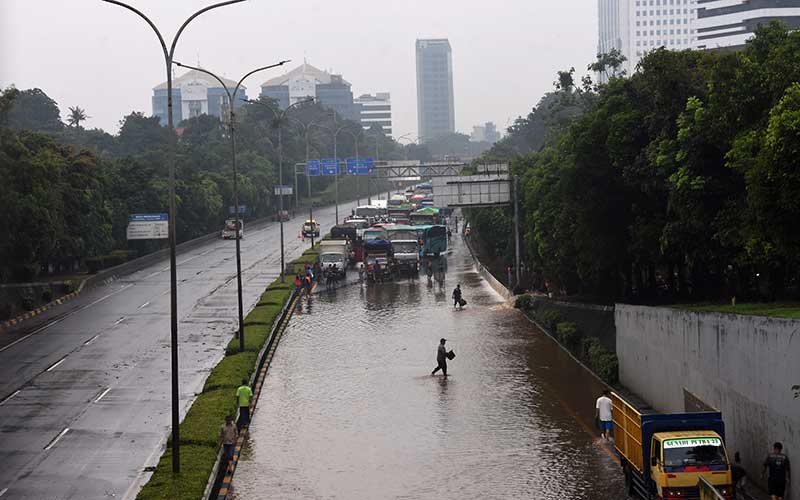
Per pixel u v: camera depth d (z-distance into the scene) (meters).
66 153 85.25
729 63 37.94
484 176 76.75
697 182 37.78
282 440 34.00
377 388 42.16
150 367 47.03
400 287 79.81
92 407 39.06
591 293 60.88
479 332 56.66
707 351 30.31
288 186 170.00
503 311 65.06
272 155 174.38
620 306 41.25
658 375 35.75
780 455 24.14
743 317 27.31
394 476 29.41
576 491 27.42
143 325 59.78
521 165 78.38
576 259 54.66
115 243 98.81
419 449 32.38
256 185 155.88
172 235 28.98
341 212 168.75
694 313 31.47
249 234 129.75
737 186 37.66
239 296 48.28
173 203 29.28
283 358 49.84
